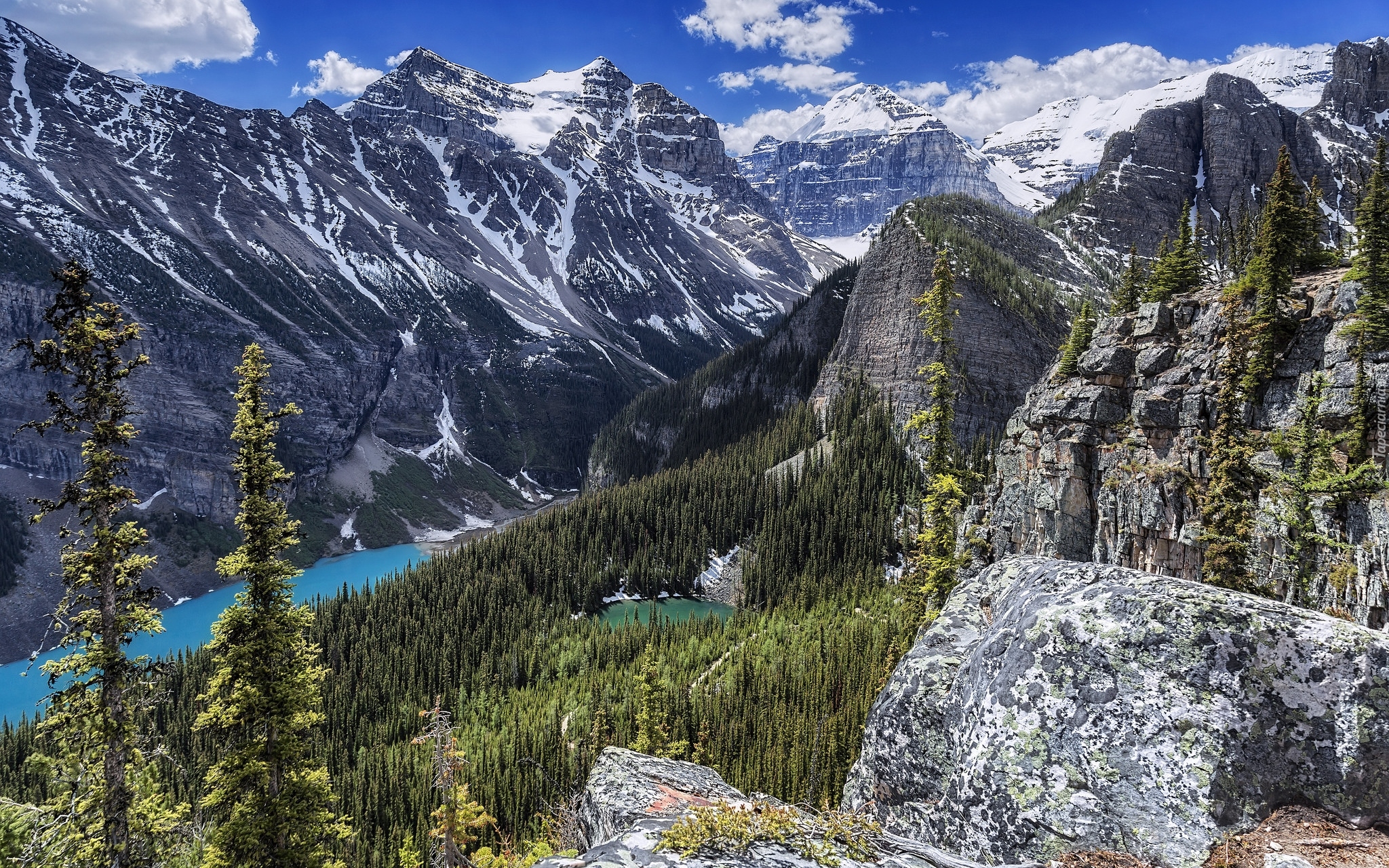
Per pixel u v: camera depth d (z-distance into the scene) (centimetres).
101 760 2653
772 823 1012
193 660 11181
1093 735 1127
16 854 2375
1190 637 1127
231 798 2819
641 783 1560
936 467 4772
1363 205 4503
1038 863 1055
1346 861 943
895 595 11594
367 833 7719
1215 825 1021
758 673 9425
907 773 1352
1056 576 1337
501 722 10506
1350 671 1049
